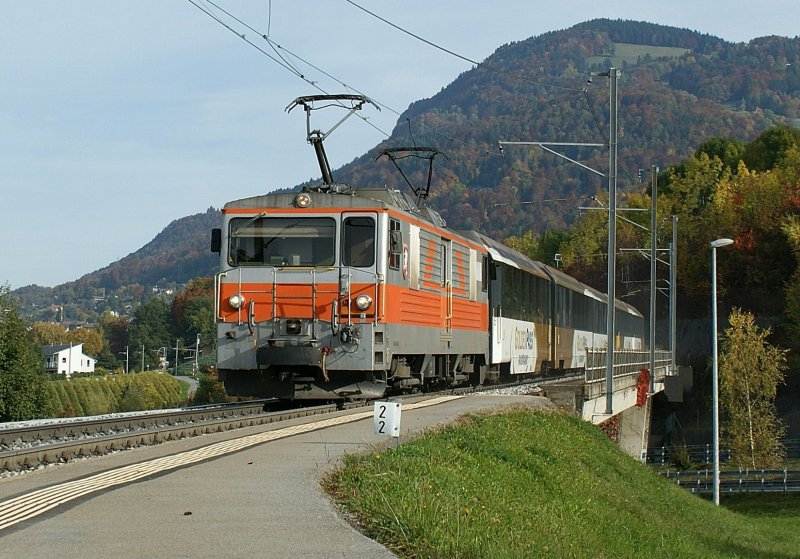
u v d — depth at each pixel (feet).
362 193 76.69
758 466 189.67
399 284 74.43
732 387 194.70
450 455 47.21
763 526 108.17
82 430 58.34
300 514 29.76
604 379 115.03
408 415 64.90
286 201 72.64
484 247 105.09
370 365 70.59
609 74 101.71
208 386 201.46
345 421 59.98
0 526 27.96
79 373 476.54
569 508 50.83
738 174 307.58
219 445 47.73
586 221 354.95
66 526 27.89
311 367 73.05
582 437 87.30
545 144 100.53
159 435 54.95
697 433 231.09
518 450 58.18
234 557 24.52
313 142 78.38
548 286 142.92
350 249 71.51
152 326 571.28
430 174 91.35
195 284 580.30
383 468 38.58
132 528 27.66
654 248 152.35
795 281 229.45
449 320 88.89
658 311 302.86
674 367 196.03
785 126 349.20
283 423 60.80
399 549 27.04
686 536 69.05
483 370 106.83
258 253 72.43
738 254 266.77
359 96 79.10
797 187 261.03
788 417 223.30
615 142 101.96
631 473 87.76
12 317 184.65
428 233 82.74
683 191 340.18
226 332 72.38
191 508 30.58
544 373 144.56
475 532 30.96
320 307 71.26
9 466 43.39
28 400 180.96
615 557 43.04
